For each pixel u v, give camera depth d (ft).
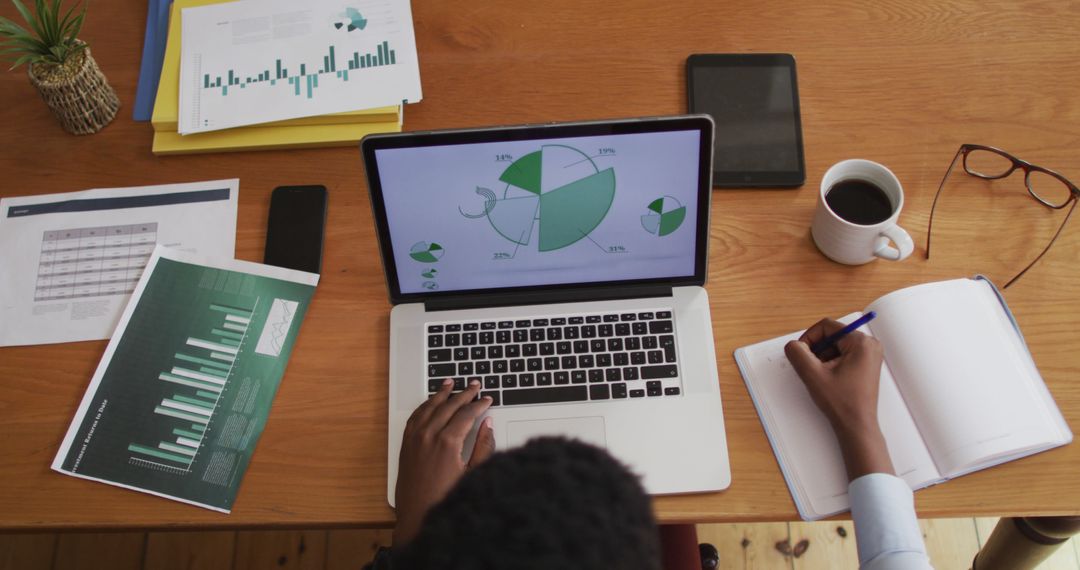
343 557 5.19
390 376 3.09
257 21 3.65
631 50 3.64
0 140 3.58
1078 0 3.61
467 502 1.55
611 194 2.93
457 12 3.74
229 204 3.44
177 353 3.18
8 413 3.11
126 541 5.26
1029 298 3.11
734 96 3.50
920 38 3.59
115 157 3.54
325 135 3.49
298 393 3.12
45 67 3.35
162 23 3.76
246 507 2.94
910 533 2.61
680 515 2.87
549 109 3.55
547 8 3.74
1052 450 2.86
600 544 1.48
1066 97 3.45
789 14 3.66
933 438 2.84
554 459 1.61
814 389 2.88
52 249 3.38
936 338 2.93
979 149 3.31
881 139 3.42
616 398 3.01
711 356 3.06
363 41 3.60
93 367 3.19
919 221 3.27
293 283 3.29
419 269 3.11
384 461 3.00
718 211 3.35
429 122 3.55
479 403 2.94
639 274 3.16
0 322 3.25
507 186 2.90
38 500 2.97
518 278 3.16
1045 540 3.39
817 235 3.19
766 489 2.88
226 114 3.48
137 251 3.37
